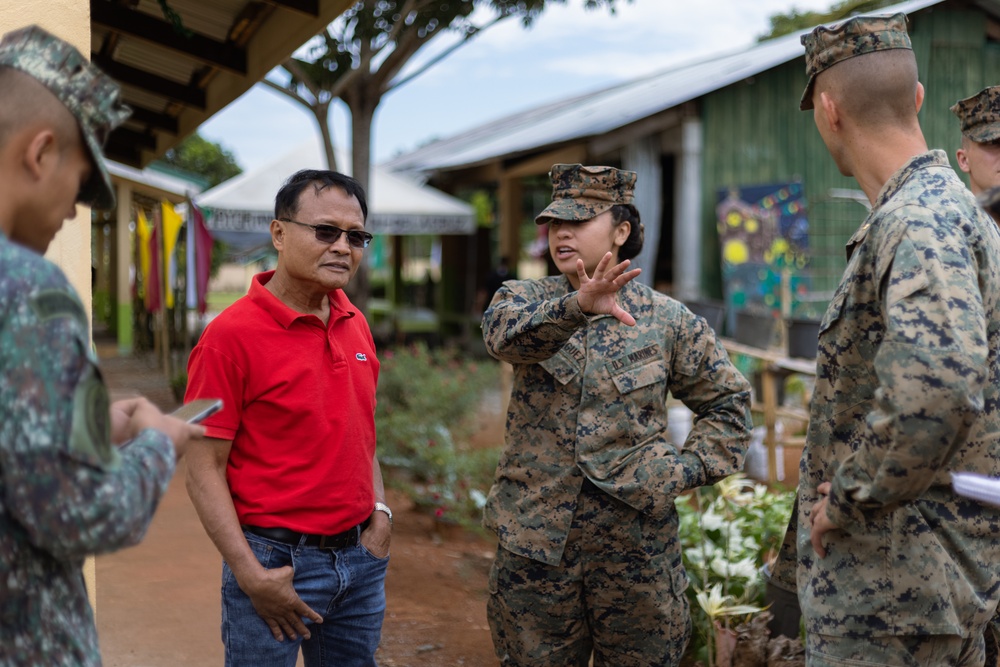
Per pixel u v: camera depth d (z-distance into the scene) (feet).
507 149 44.88
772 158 38.70
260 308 8.30
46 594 4.83
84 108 4.89
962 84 37.78
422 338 61.52
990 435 6.85
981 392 6.23
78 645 4.98
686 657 12.66
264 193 44.06
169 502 22.12
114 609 14.94
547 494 9.21
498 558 9.54
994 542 6.97
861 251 6.99
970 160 11.71
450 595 16.25
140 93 29.07
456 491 21.02
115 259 65.10
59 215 4.99
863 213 38.47
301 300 8.46
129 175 48.98
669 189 45.65
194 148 93.20
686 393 9.76
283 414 8.17
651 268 40.19
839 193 37.68
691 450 9.45
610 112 43.34
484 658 13.58
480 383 32.81
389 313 70.18
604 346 9.29
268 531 8.20
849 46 7.22
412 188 51.47
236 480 8.28
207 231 38.22
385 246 91.71
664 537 9.34
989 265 6.73
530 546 9.18
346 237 8.32
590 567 9.25
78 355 4.59
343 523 8.39
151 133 35.88
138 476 4.79
